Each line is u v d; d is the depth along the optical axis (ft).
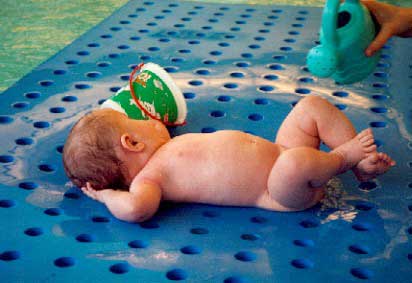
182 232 3.54
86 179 3.72
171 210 3.72
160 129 3.84
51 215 3.66
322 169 3.51
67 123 4.49
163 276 3.23
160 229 3.56
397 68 5.39
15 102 4.76
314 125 3.77
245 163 3.67
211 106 4.73
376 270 3.26
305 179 3.50
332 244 3.44
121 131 3.71
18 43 6.33
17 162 4.08
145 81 4.29
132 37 6.01
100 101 4.78
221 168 3.67
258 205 3.71
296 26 6.36
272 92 4.94
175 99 4.36
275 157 3.73
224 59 5.51
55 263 3.32
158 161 3.70
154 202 3.59
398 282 3.19
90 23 6.89
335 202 3.75
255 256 3.37
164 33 6.12
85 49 5.72
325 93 4.93
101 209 3.72
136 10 6.81
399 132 4.39
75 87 5.00
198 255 3.37
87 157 3.69
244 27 6.31
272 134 4.35
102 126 3.71
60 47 6.23
